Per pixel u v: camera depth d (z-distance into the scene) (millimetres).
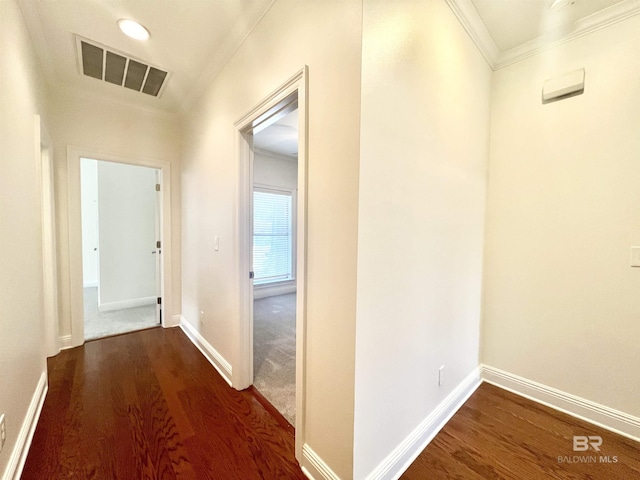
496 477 1344
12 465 1241
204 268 2664
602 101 1720
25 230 1568
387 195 1218
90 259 5781
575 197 1833
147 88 2670
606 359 1730
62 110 2617
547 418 1794
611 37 1676
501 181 2146
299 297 1396
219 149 2309
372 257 1161
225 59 2129
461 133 1781
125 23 1822
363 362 1145
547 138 1937
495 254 2186
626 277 1665
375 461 1230
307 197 1354
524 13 1691
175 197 3307
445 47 1566
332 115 1195
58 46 2053
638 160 1616
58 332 2639
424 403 1554
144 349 2727
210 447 1502
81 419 1700
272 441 1556
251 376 2111
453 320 1812
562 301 1894
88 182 5758
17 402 1357
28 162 1678
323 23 1229
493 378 2209
